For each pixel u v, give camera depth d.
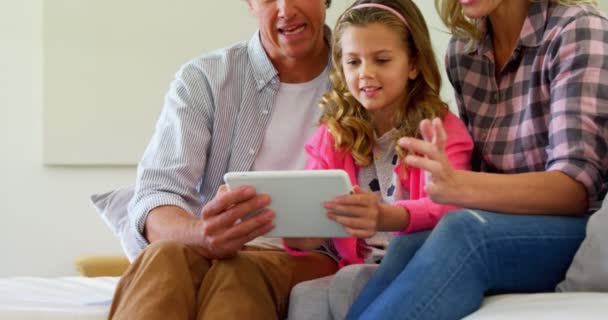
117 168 3.46
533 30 1.64
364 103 1.72
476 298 1.30
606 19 1.61
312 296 1.54
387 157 1.78
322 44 1.99
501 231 1.34
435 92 1.80
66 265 3.41
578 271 1.33
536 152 1.64
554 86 1.57
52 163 3.39
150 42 3.48
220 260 1.54
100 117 3.43
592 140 1.49
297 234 1.51
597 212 1.36
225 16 3.54
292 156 1.95
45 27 3.39
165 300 1.42
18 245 3.38
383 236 1.78
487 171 1.77
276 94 1.97
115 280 2.12
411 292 1.27
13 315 1.54
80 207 3.43
